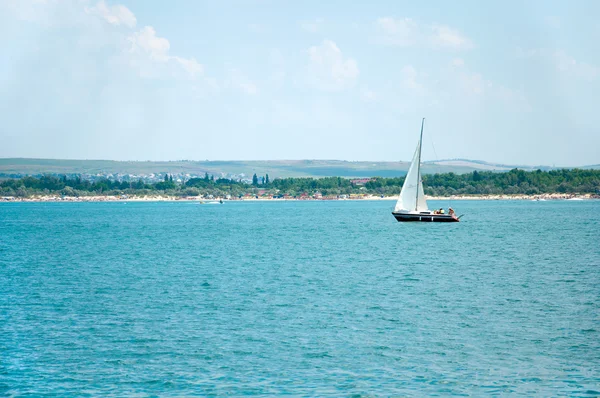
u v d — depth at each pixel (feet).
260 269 440.04
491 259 489.26
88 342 242.37
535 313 285.02
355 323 267.59
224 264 473.26
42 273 430.20
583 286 355.56
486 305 302.66
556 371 208.13
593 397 187.62
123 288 360.07
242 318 278.05
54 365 216.13
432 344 236.63
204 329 259.80
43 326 266.98
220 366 214.28
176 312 291.58
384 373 207.21
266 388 195.52
